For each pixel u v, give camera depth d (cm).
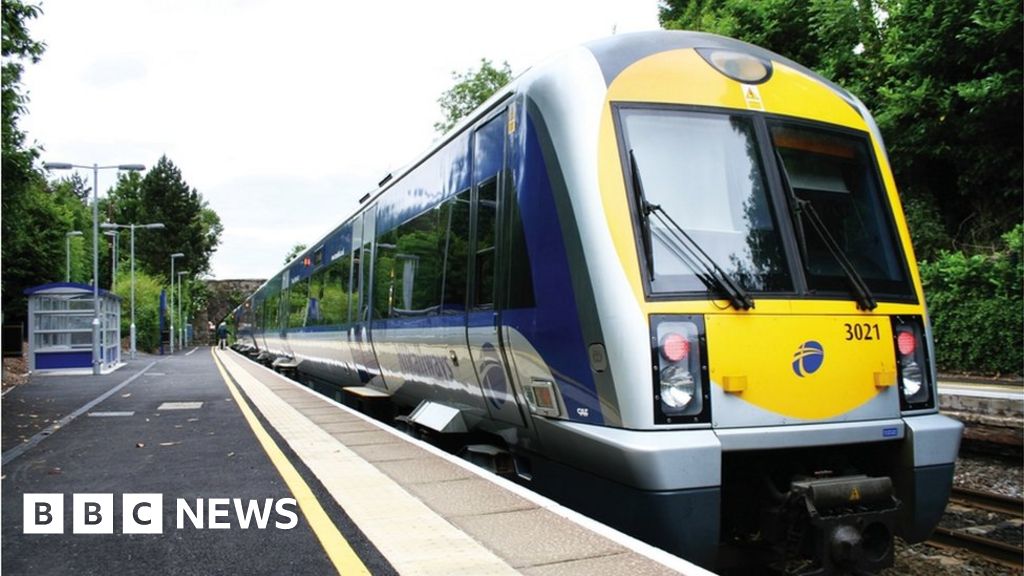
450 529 447
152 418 1120
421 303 804
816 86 564
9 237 1712
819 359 476
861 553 448
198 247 8919
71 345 2295
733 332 460
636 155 487
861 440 477
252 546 452
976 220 1845
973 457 1030
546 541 417
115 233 5456
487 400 648
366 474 614
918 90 1688
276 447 795
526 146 559
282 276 2392
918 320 521
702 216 488
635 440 435
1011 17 1491
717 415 448
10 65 1380
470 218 673
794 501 454
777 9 2050
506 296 583
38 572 420
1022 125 1627
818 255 505
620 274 457
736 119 520
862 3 1944
